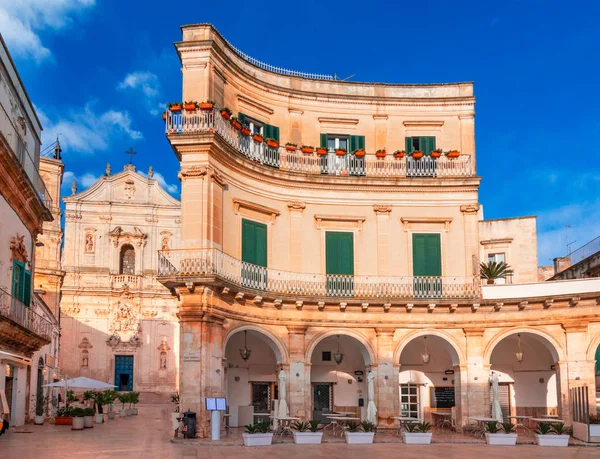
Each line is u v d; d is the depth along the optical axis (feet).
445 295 97.55
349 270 98.02
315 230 98.32
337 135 102.37
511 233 135.13
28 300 99.81
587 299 92.84
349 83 103.60
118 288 203.62
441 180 100.12
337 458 64.39
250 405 98.07
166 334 204.85
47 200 117.39
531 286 97.09
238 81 95.66
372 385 90.38
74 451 66.39
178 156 87.51
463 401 94.89
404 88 104.83
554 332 94.38
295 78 101.65
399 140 103.30
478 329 96.43
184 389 81.46
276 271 94.12
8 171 82.23
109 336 200.95
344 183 99.04
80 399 156.04
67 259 203.51
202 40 89.51
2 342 82.89
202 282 81.87
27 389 107.34
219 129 88.43
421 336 99.14
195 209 85.20
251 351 100.27
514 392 104.47
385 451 71.46
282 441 79.56
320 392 102.32
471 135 103.81
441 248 99.86
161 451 67.77
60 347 197.26
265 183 96.12
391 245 99.35
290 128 100.42
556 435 79.51
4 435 83.15
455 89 105.29
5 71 83.71
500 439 80.02
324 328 95.25
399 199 100.63
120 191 211.61
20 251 93.04
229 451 68.80
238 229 91.81
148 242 210.18
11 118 88.12
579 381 91.71
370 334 96.48
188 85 89.15
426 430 81.15
